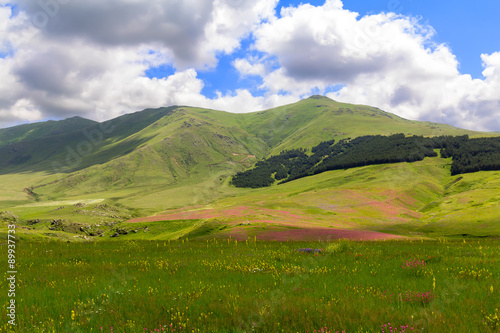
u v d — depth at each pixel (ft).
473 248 71.15
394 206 421.59
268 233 166.30
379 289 33.47
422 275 40.45
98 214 484.74
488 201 354.74
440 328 21.29
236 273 44.86
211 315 25.66
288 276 41.09
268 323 23.26
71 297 32.48
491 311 24.45
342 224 301.84
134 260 60.70
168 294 32.65
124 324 23.91
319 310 25.38
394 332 21.11
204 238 166.40
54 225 381.40
